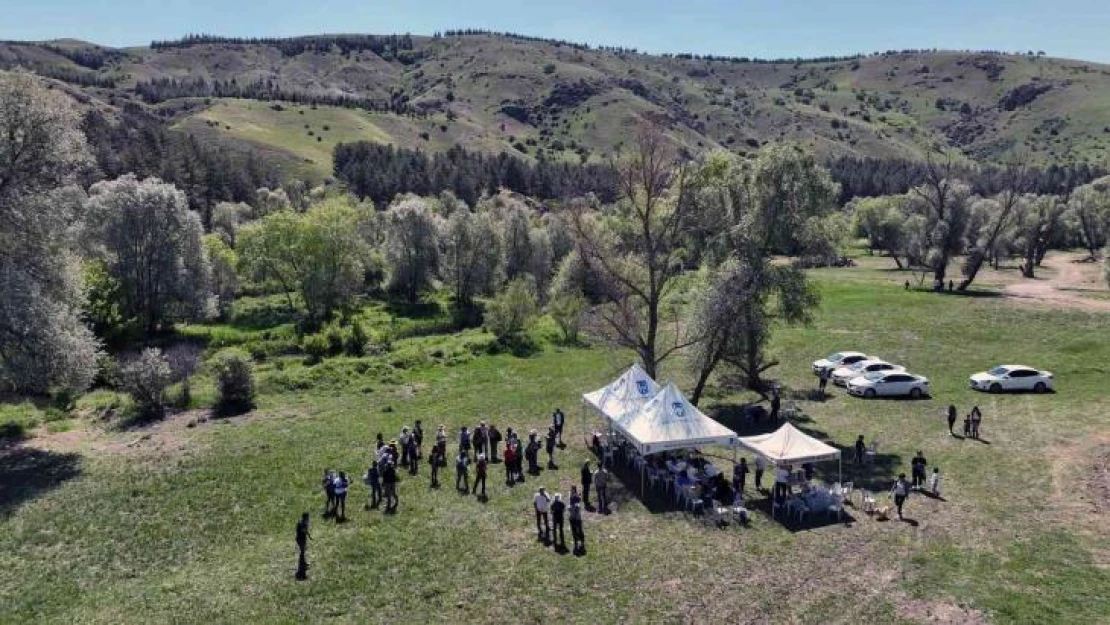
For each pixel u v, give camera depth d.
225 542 25.52
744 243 40.50
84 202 63.62
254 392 44.03
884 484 30.70
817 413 42.12
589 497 29.58
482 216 82.69
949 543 24.84
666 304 49.75
